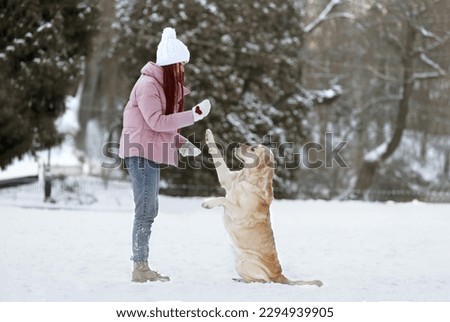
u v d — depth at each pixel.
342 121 42.50
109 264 7.92
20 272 7.26
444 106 39.12
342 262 8.66
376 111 40.84
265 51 28.30
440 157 41.22
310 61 37.44
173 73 6.94
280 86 29.36
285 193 28.58
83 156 39.84
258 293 6.36
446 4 35.31
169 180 26.44
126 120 6.93
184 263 8.17
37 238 9.80
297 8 30.28
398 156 40.88
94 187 25.91
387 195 31.97
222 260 8.44
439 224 14.12
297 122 29.97
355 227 13.10
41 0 20.53
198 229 12.05
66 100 22.66
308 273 7.76
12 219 12.04
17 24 20.22
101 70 40.06
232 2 27.39
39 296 6.18
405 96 35.50
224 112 26.94
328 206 19.81
